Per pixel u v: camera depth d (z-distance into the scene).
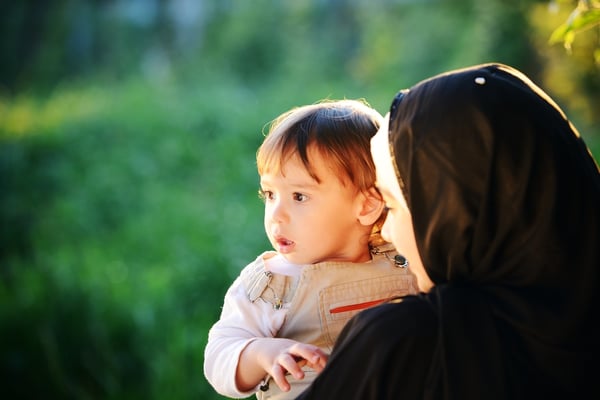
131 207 10.54
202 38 22.45
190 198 10.46
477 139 1.45
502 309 1.44
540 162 1.44
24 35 22.50
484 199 1.45
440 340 1.44
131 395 6.07
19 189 11.34
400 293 1.98
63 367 6.27
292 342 1.80
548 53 9.55
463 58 13.35
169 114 13.65
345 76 18.73
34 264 8.52
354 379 1.50
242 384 1.82
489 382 1.40
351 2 20.34
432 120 1.49
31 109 16.42
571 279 1.44
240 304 1.96
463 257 1.48
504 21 11.45
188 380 5.80
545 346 1.41
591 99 8.93
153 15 23.05
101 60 22.00
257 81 19.38
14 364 6.15
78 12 22.20
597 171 1.55
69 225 9.87
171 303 7.13
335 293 1.94
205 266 7.71
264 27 20.34
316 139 1.96
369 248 2.04
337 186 1.96
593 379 1.45
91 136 12.93
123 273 8.06
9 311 6.74
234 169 11.29
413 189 1.52
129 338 6.62
